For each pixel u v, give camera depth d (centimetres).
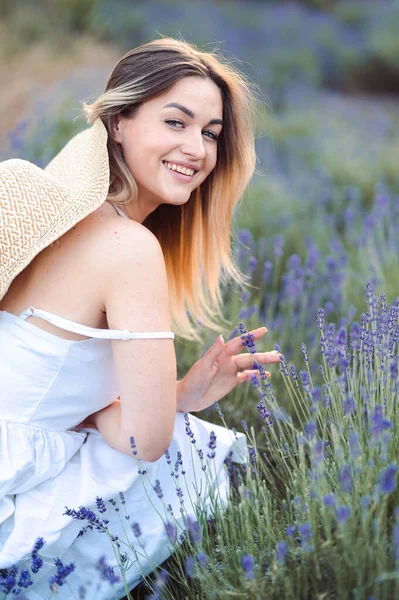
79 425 204
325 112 904
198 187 223
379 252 379
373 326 202
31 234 179
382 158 645
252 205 459
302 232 453
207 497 201
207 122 194
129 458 191
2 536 182
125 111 195
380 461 168
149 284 177
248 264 355
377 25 1298
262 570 171
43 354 181
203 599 175
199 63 194
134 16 1012
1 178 185
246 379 213
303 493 173
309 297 339
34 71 791
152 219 230
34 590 185
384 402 189
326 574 158
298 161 652
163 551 193
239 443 220
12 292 189
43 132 519
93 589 187
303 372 187
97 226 183
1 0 948
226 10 1204
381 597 152
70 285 181
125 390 179
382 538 154
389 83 1180
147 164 193
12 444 182
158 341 177
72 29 959
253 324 303
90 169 191
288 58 1072
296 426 257
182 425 209
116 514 191
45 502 183
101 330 177
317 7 1398
